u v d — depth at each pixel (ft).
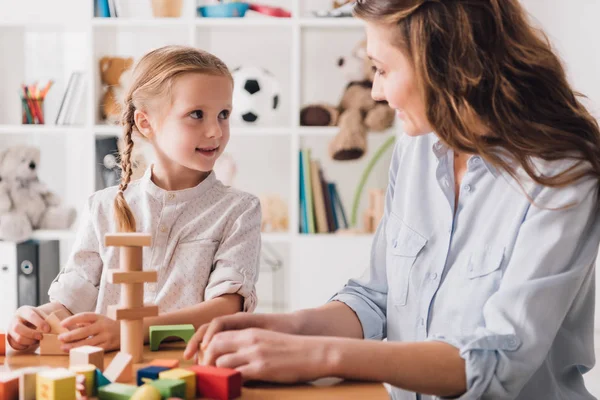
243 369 2.67
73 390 2.45
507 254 3.24
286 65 11.28
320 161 11.20
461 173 3.64
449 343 2.77
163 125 4.65
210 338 2.90
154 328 3.29
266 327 3.12
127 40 11.08
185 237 4.61
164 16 10.14
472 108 3.00
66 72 11.27
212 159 4.70
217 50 11.25
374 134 10.89
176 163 4.73
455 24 2.97
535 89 3.06
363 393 2.61
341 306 3.60
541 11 10.74
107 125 10.14
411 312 3.63
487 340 2.74
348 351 2.68
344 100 10.32
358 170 11.11
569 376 3.44
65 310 4.34
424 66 3.01
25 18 11.20
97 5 10.10
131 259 2.97
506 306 2.86
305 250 9.88
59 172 11.34
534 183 3.14
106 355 3.18
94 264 4.56
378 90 3.33
